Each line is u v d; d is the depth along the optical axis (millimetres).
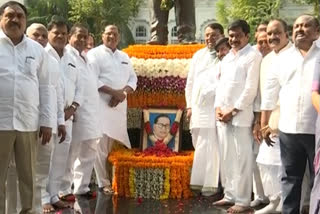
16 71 4027
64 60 5281
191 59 6070
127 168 5691
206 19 38344
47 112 4242
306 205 4680
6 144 4012
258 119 4984
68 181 5562
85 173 5707
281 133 4199
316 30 4082
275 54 4770
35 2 31484
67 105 5238
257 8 26938
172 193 5641
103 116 5844
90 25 31125
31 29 5176
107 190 5930
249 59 4965
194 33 6785
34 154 4188
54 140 4824
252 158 5055
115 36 5891
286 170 4207
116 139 5930
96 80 5688
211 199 5574
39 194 4684
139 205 5320
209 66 5609
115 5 30609
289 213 4207
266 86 4551
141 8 37656
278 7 27172
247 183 5031
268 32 4742
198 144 5625
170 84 6090
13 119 3994
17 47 4078
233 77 5027
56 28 5203
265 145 4836
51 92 4297
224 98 5078
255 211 4977
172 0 6566
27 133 4078
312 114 4027
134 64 6141
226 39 5457
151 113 6035
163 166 5598
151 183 5633
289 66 4145
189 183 5688
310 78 4023
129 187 5676
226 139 5117
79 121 5516
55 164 5227
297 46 4129
